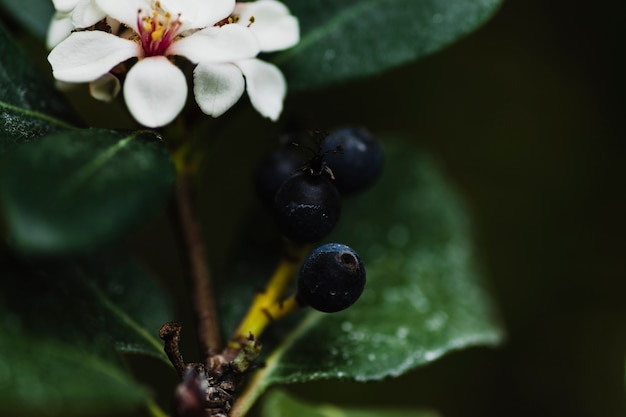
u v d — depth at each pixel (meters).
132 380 0.18
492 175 0.37
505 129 0.37
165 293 0.21
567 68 0.38
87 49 0.19
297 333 0.22
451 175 0.37
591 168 0.37
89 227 0.17
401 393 0.34
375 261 0.25
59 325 0.18
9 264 0.18
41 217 0.17
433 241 0.25
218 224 0.35
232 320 0.22
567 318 0.36
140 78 0.19
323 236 0.20
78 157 0.17
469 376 0.35
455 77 0.37
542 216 0.37
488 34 0.38
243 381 0.21
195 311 0.21
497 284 0.36
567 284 0.36
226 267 0.23
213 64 0.19
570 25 0.38
